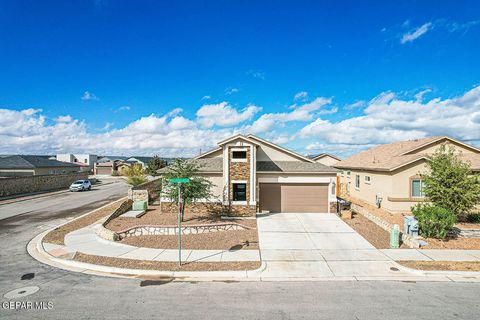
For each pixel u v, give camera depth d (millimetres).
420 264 11070
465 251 12617
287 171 21125
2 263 11422
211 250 12766
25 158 45469
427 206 15961
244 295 8648
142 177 32250
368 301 8266
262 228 16719
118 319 7273
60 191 38125
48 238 14625
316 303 8141
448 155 17062
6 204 26844
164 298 8445
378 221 17344
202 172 20594
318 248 13109
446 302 8219
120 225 16859
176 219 18641
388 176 20844
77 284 9445
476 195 15875
